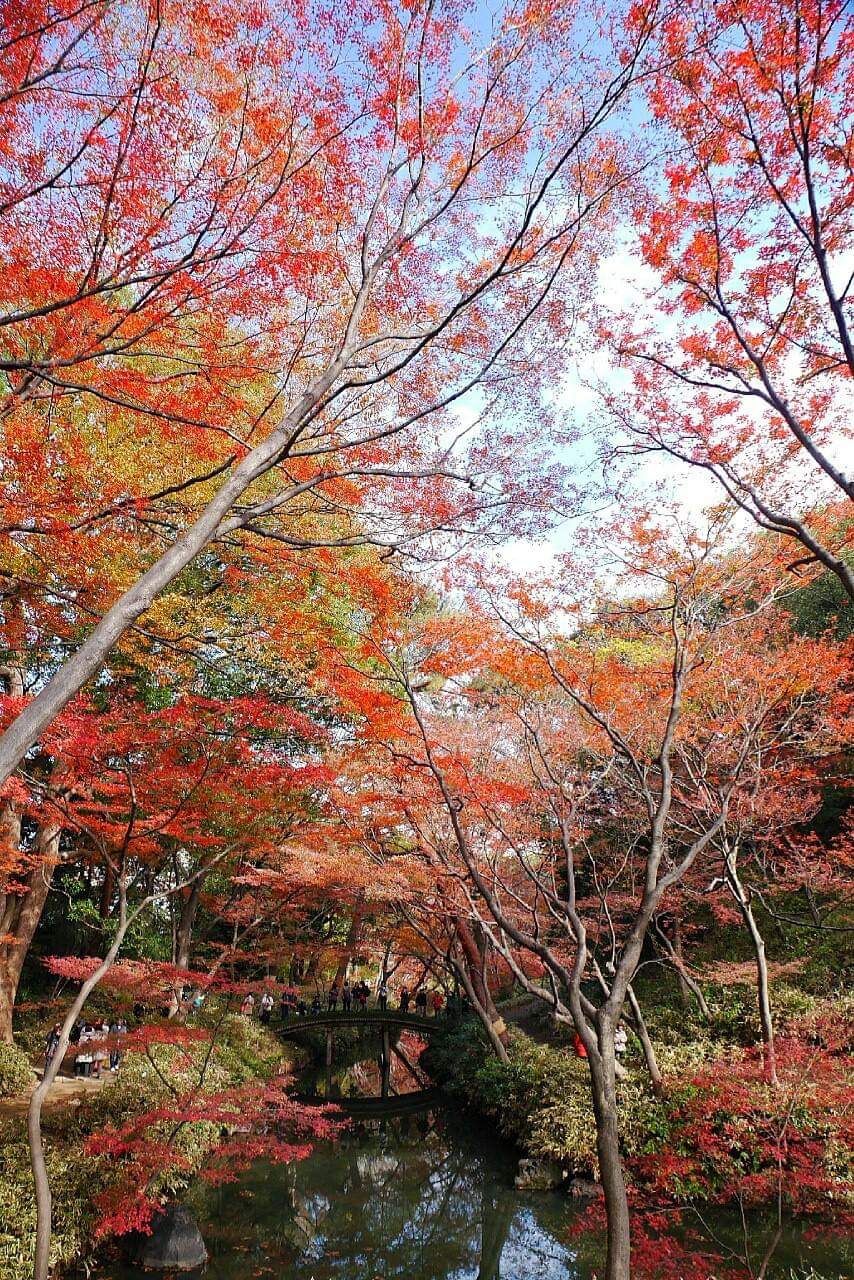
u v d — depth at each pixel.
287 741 14.69
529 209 5.58
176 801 9.22
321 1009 25.30
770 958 16.03
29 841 19.20
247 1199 12.12
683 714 10.89
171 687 14.48
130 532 9.05
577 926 6.10
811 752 13.20
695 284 6.17
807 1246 8.73
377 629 8.09
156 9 5.34
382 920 23.75
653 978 18.98
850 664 11.21
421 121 5.95
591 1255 9.79
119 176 5.69
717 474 6.24
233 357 7.13
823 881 14.62
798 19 4.62
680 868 5.86
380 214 6.77
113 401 5.91
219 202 5.93
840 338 4.67
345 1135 16.22
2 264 6.21
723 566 8.59
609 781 12.98
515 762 11.20
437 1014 24.17
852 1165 9.27
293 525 9.63
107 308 6.84
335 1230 11.06
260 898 20.67
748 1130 9.69
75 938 20.22
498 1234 10.70
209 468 9.86
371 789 12.32
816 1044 11.52
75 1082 15.13
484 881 6.50
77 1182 9.34
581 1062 13.82
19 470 7.62
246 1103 10.86
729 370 6.21
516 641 8.34
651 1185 9.87
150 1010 16.30
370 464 7.67
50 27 5.12
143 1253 9.20
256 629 13.27
